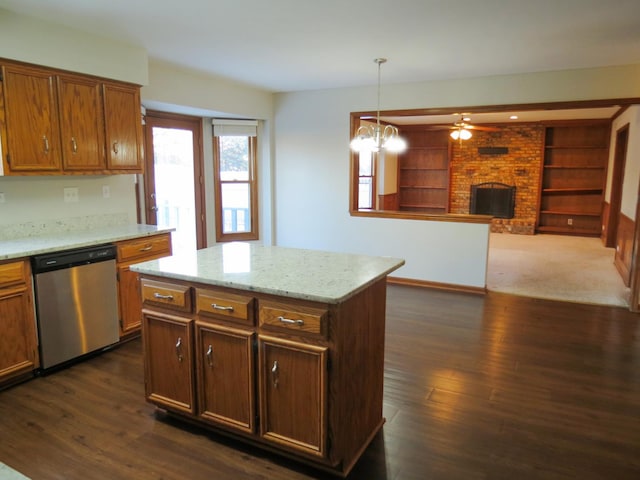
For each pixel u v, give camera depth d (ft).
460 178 32.55
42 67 10.39
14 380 9.67
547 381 9.89
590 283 18.17
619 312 14.61
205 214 19.63
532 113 25.49
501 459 7.25
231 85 17.83
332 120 19.19
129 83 12.46
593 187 29.86
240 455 7.36
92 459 7.22
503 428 8.11
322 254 9.19
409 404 8.92
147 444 7.62
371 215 18.86
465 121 22.56
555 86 15.40
